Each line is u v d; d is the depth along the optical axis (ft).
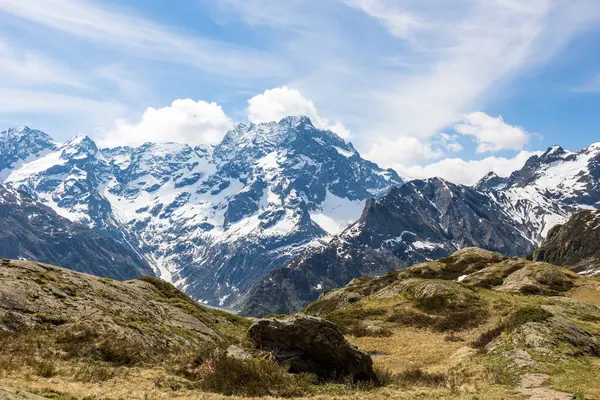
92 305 98.58
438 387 89.30
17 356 71.26
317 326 94.84
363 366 95.30
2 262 100.01
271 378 81.00
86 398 60.85
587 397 68.28
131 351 84.84
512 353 98.07
